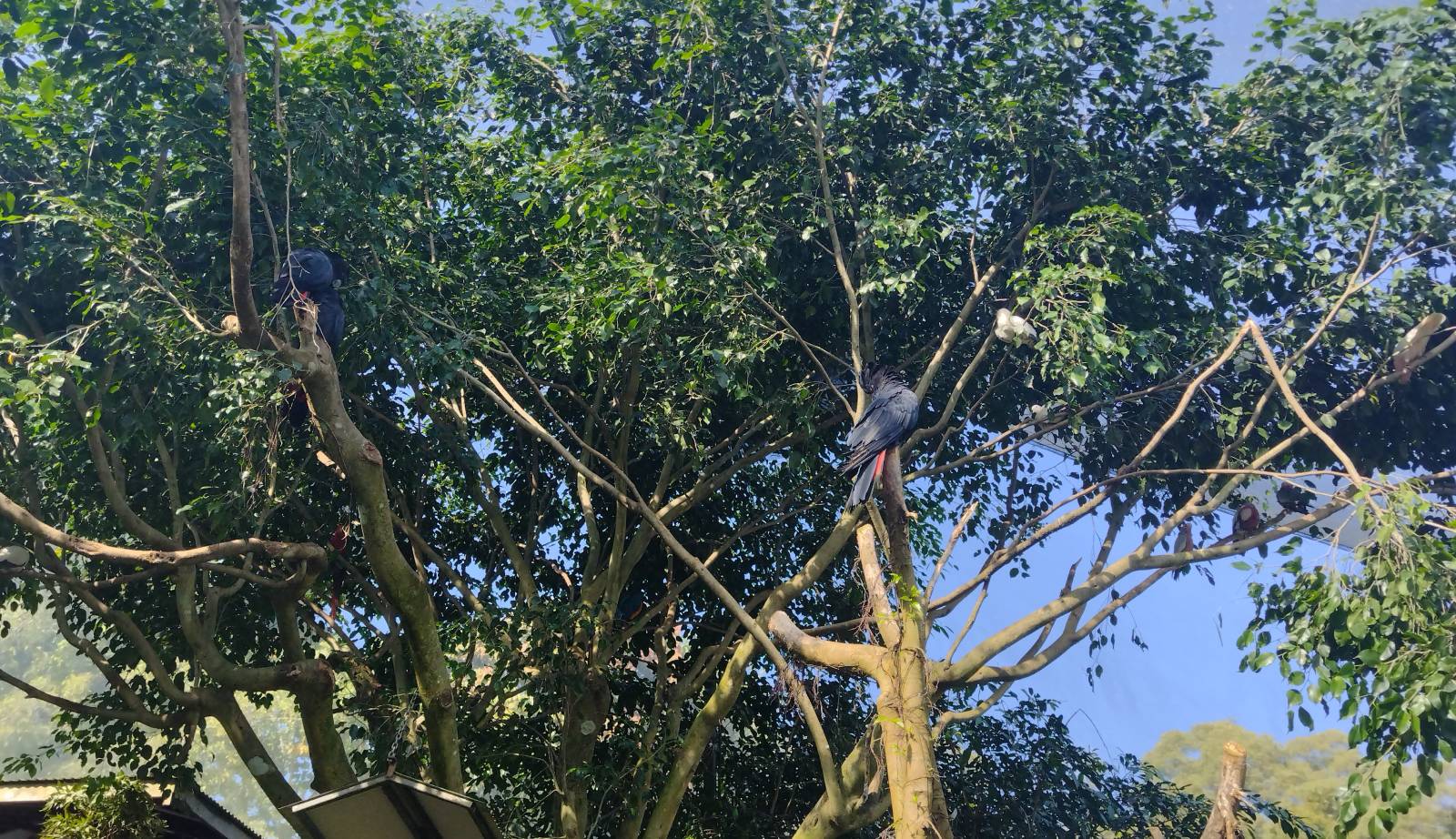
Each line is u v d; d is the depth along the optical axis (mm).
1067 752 13797
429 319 10828
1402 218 10719
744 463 12500
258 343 8320
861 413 9812
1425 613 7617
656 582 14148
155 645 12453
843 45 12352
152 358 9328
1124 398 10891
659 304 10508
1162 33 11945
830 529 14219
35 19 8758
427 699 8852
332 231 10625
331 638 13242
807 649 9609
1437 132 10648
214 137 9586
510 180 12516
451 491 14336
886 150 12375
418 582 8672
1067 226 10953
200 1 8438
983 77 12000
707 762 13273
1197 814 13836
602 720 11656
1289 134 11961
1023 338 10367
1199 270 12008
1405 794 7137
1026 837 13203
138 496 11914
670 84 12781
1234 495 12359
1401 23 10852
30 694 10422
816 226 11930
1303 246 11383
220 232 10102
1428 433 12008
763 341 10883
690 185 10812
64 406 10352
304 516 12234
